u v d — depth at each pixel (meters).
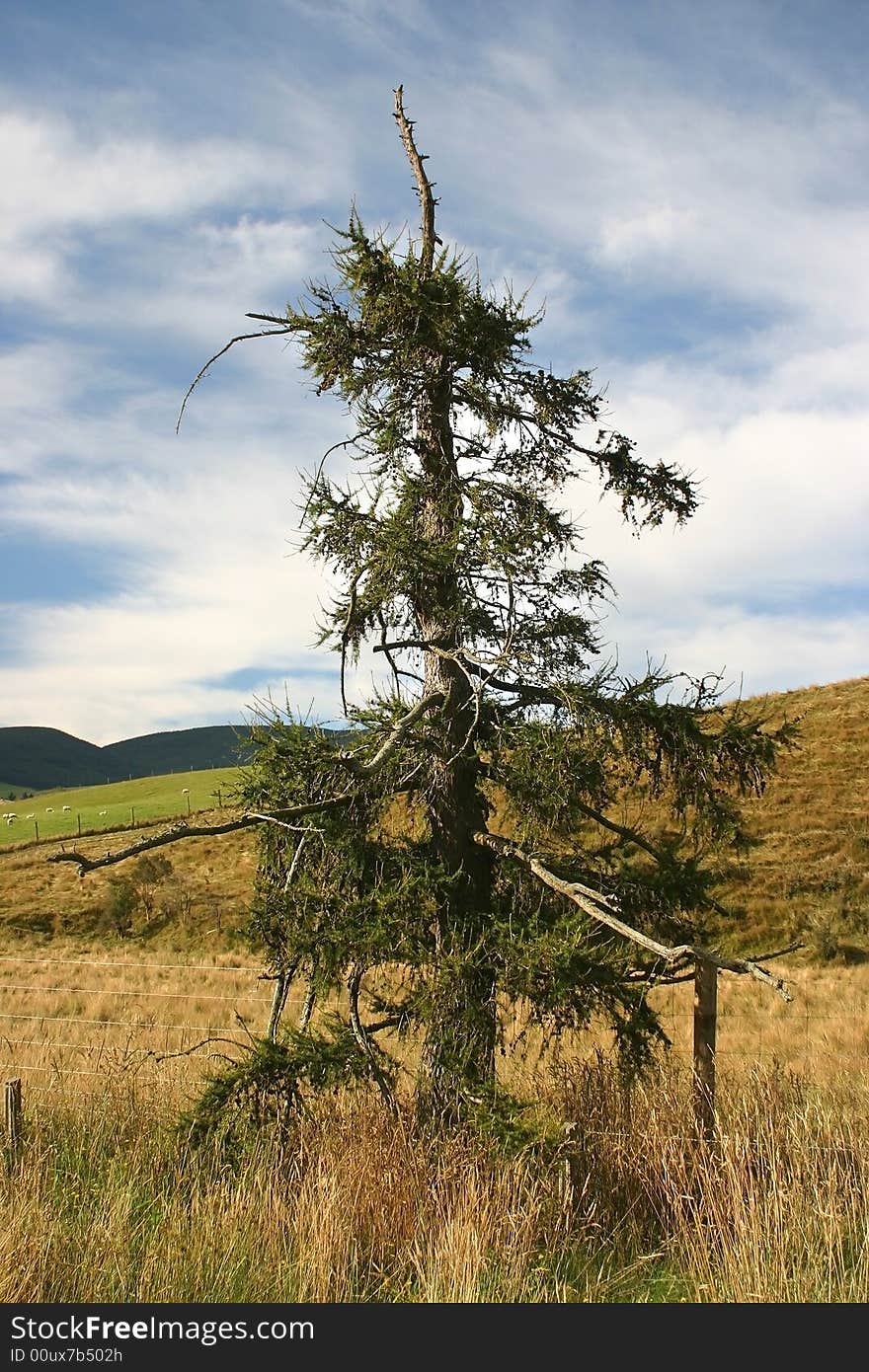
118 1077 8.95
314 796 7.43
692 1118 6.10
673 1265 5.27
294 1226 5.30
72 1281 4.88
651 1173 5.81
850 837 33.59
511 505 7.76
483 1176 5.66
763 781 7.54
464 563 7.47
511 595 7.60
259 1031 14.97
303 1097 7.16
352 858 7.52
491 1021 6.91
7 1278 4.64
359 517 7.75
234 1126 6.75
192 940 34.22
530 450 8.25
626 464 8.23
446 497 7.82
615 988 6.77
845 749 41.44
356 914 7.16
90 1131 7.61
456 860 7.60
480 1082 6.71
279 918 7.43
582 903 6.46
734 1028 15.56
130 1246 5.29
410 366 7.73
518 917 7.33
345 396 7.91
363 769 6.45
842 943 27.14
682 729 7.30
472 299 7.62
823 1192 5.43
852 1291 4.64
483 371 7.82
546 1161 5.82
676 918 7.29
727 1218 5.23
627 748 7.52
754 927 28.92
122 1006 20.03
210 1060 11.53
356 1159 5.86
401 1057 8.52
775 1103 6.42
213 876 41.56
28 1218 5.25
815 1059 11.11
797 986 20.61
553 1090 6.82
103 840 53.97
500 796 8.10
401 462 7.96
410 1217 5.43
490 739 7.71
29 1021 17.66
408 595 7.80
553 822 7.41
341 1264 5.06
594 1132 6.10
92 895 40.81
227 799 7.58
